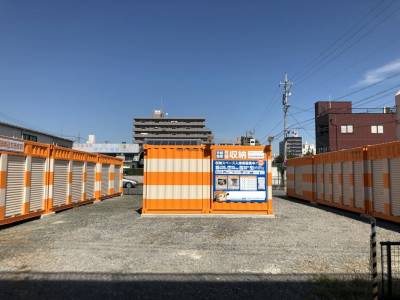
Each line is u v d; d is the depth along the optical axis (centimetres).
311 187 2467
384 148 1523
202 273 725
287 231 1227
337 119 7012
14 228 1304
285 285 652
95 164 2483
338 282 647
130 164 9088
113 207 2089
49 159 1705
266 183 1638
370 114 6994
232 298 586
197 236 1123
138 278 689
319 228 1298
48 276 698
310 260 830
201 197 1631
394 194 1442
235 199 1628
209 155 1647
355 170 1789
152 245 984
